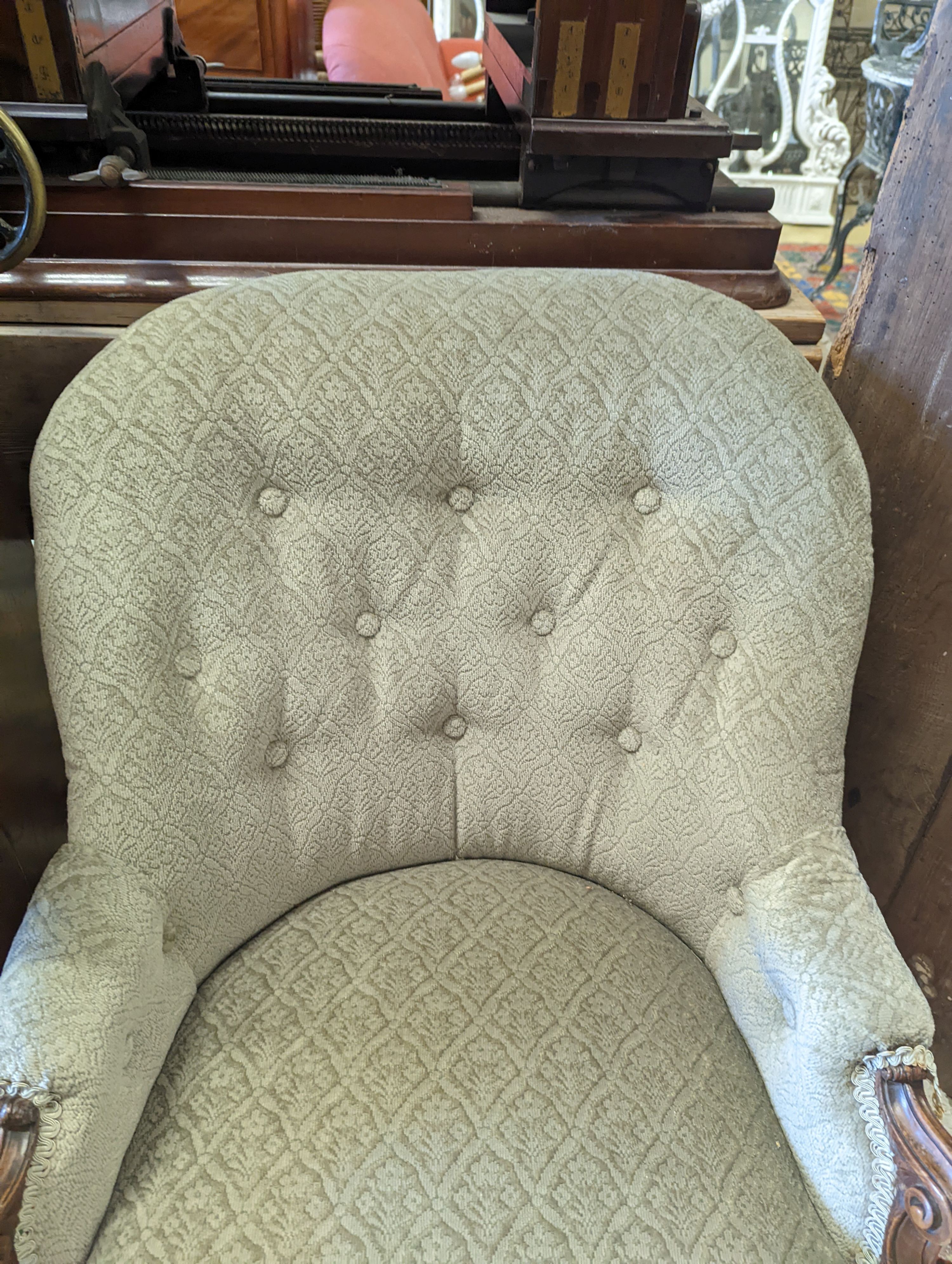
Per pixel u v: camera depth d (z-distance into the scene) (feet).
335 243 2.84
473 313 2.19
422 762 2.52
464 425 2.19
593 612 2.36
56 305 2.77
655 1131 2.01
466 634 2.40
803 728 2.22
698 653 2.32
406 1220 1.84
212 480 2.09
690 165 2.90
